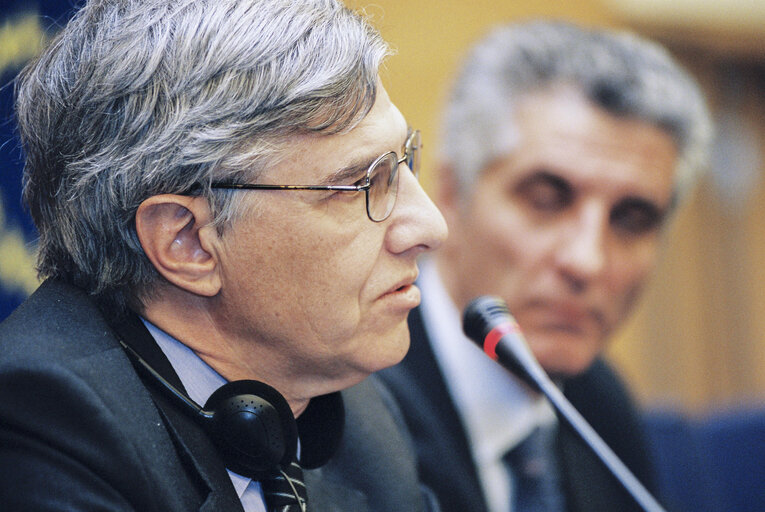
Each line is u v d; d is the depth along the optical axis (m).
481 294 3.87
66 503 1.48
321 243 1.71
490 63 4.04
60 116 1.73
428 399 3.40
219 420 1.71
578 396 3.89
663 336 5.86
